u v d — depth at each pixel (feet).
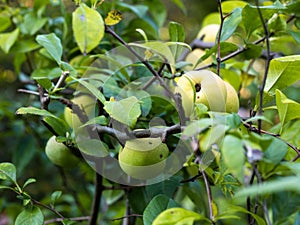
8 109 2.63
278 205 1.37
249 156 1.01
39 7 2.35
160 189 1.52
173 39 1.75
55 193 1.65
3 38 2.25
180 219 1.05
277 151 1.07
